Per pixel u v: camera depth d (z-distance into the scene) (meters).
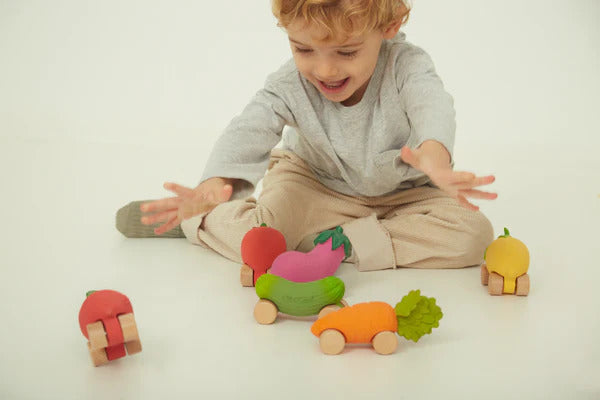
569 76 2.80
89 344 1.05
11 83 2.78
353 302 1.27
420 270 1.45
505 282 1.29
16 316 1.21
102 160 2.33
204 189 1.23
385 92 1.41
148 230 1.62
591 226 1.71
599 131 2.58
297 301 1.17
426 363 1.05
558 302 1.27
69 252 1.52
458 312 1.23
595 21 2.84
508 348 1.10
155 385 0.99
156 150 2.49
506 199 1.95
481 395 0.96
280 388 0.98
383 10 1.24
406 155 1.06
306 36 1.22
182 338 1.13
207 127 2.66
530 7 2.85
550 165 2.34
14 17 2.84
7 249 1.53
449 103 1.31
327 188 1.60
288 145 1.68
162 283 1.36
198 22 2.87
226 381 1.00
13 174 2.14
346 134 1.44
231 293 1.32
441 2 2.83
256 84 2.84
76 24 2.86
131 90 2.81
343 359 1.07
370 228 1.46
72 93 2.77
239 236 1.48
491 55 2.83
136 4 2.87
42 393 0.97
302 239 1.55
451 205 1.46
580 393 0.97
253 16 2.88
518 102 2.73
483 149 2.51
